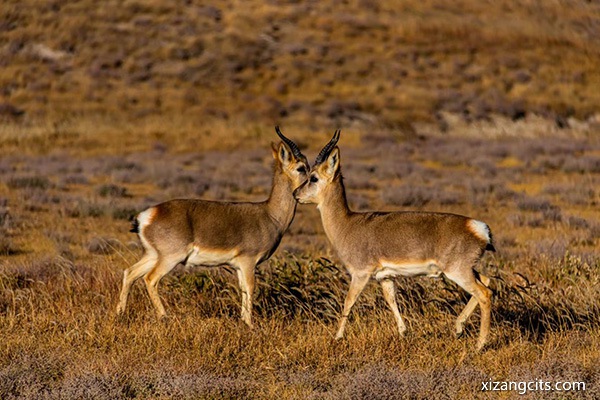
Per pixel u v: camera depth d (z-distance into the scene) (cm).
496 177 6869
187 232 2142
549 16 16575
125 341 1925
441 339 1959
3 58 12012
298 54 13175
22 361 1734
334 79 12406
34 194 5306
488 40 14562
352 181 6319
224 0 15150
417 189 5609
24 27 12938
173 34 13275
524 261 3036
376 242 1978
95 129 9962
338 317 2161
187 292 2347
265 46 13350
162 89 11650
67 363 1766
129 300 2323
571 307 2155
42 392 1600
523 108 11681
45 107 10631
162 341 1884
